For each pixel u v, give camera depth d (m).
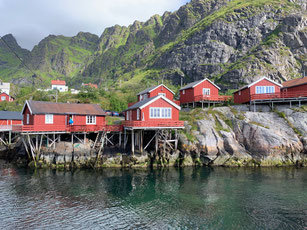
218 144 34.41
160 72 119.06
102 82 182.50
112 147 36.16
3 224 16.58
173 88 97.56
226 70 91.25
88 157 33.50
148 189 23.77
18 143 41.50
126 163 33.25
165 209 19.02
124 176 28.44
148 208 19.25
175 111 35.28
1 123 49.03
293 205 19.56
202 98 46.19
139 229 15.97
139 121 32.09
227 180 26.52
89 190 23.56
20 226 16.33
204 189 23.62
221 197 21.47
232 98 48.78
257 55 86.94
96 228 16.11
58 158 33.22
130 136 39.00
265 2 110.69
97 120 40.31
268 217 17.53
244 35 100.38
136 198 21.39
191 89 49.88
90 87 81.50
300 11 103.25
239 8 110.81
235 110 40.12
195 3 182.75
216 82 87.75
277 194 22.03
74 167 32.81
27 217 17.67
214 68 95.69
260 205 19.62
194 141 34.66
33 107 35.97
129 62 196.75
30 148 36.25
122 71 187.38
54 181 26.53
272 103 39.12
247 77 80.12
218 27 106.69
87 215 18.05
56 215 18.03
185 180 26.67
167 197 21.58
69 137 38.06
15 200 20.94
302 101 38.38
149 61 159.50
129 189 23.78
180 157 34.25
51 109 37.03
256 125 34.84
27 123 38.44
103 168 32.34
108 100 75.69
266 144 33.00
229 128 36.88
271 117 36.59
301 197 21.22
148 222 16.92
